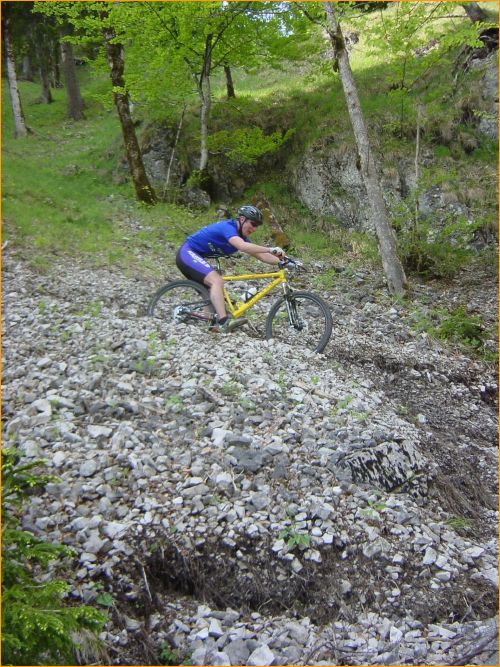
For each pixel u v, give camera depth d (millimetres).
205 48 13766
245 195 14961
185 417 5066
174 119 15852
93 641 3232
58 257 10109
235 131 14406
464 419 6586
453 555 4199
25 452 4402
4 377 5617
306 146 14477
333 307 9102
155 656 3365
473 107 13406
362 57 17891
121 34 13555
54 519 3916
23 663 2615
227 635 3490
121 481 4281
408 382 7133
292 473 4539
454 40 10688
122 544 3816
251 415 5195
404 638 3562
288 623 3605
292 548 3947
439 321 8977
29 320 7203
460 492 5102
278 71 19875
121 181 15914
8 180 14070
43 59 27281
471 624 3670
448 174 11766
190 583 3814
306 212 14055
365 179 9766
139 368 5809
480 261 11422
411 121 13484
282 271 6906
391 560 4027
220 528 4004
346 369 6910
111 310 7812
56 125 23594
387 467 4773
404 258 11023
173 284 7348
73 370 5715
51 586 2826
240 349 6523
